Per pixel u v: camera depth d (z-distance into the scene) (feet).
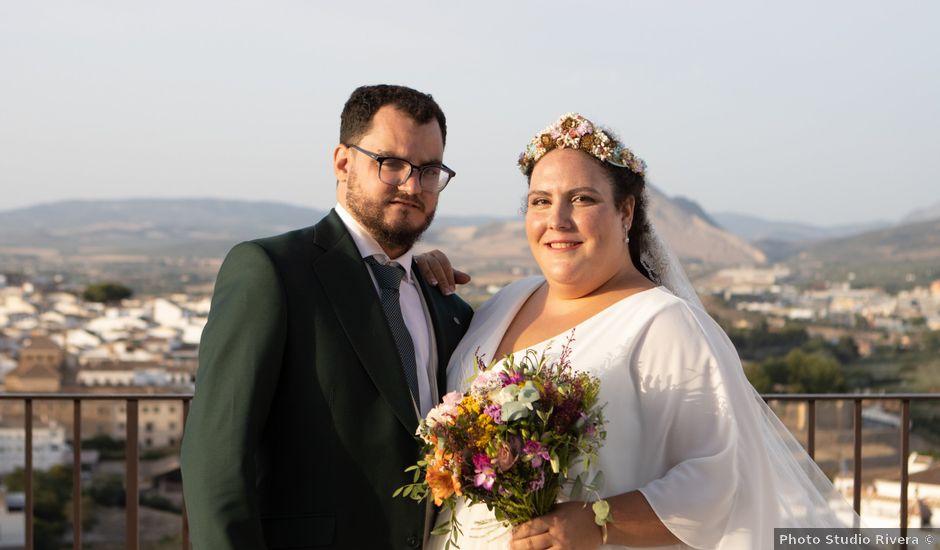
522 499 6.37
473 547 6.92
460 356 7.89
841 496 7.79
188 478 6.42
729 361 7.09
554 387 6.37
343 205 7.59
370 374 6.89
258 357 6.57
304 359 6.82
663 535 6.56
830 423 91.40
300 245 7.13
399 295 7.59
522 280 8.71
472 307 8.80
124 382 207.00
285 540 6.69
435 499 6.29
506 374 6.47
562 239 7.37
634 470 6.82
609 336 7.13
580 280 7.47
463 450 6.27
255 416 6.52
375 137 7.31
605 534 6.48
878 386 171.22
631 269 7.85
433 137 7.43
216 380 6.56
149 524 127.34
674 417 6.87
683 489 6.54
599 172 7.38
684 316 7.06
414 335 7.65
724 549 6.70
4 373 211.61
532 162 7.66
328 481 6.74
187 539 10.21
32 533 9.90
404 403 6.94
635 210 7.84
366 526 6.77
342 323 6.93
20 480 137.90
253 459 6.47
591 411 6.41
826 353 206.08
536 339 7.54
